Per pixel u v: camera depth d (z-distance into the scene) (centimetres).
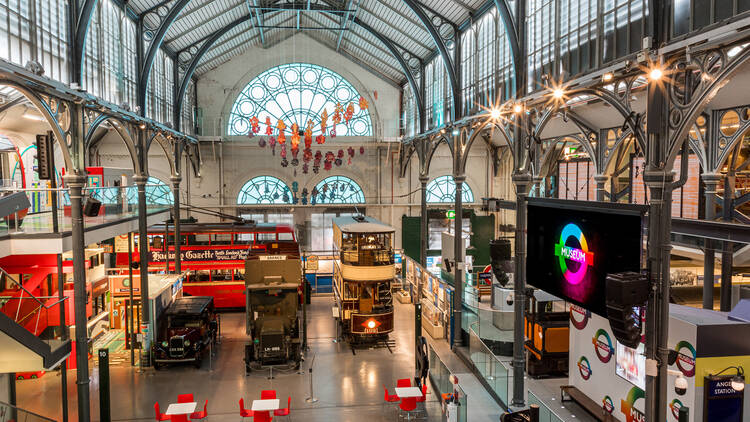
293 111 3481
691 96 873
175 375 1773
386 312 2042
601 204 1169
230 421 1427
